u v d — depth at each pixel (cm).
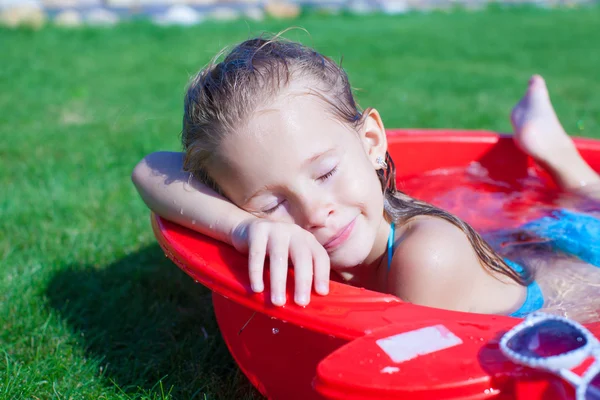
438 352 109
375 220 158
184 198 162
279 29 995
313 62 160
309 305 127
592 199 231
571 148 240
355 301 127
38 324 200
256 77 149
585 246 198
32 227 271
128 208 290
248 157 146
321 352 133
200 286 226
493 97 542
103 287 225
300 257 133
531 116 244
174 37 895
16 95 534
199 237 158
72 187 317
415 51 820
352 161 153
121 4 1579
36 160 359
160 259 245
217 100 149
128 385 172
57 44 818
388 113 475
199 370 177
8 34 876
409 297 154
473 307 162
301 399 144
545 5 1638
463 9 1552
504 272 173
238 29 991
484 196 240
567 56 784
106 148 382
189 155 160
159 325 203
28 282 223
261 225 141
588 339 100
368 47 845
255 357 153
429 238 155
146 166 180
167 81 599
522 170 254
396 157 251
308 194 146
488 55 791
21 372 174
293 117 146
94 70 658
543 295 175
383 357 109
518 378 104
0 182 325
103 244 254
